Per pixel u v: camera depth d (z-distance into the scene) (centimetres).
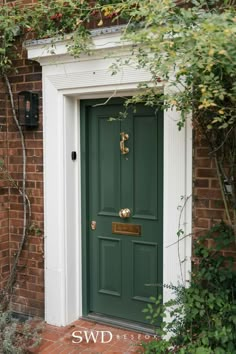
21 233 416
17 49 401
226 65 220
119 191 391
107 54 337
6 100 412
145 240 381
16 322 357
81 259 412
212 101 233
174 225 337
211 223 323
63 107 384
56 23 368
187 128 325
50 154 391
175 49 235
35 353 347
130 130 381
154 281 379
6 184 418
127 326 389
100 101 391
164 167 341
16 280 423
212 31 210
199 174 325
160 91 302
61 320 396
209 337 296
